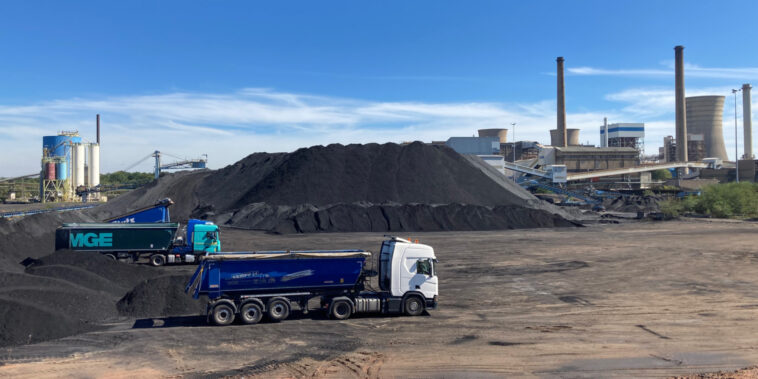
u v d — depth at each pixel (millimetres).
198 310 18453
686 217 69625
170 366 12703
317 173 63719
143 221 35625
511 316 18312
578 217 69312
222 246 37906
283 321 17375
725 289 23109
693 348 14266
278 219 54219
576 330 16312
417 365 12781
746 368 12477
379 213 53844
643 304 20266
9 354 13477
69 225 29109
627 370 12391
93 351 13883
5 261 24703
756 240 42062
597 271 28062
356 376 11977
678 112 156000
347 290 18078
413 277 18234
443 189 62938
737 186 70938
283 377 11922
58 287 18719
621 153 151000
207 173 81188
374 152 68625
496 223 55031
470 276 26703
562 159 148750
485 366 12703
